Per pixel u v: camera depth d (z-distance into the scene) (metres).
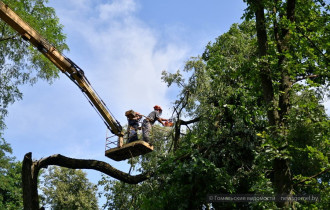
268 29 12.01
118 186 15.23
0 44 17.05
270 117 10.07
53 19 17.52
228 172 12.66
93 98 13.03
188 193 11.85
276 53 10.21
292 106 10.44
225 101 13.33
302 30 11.06
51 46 12.26
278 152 9.09
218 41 15.47
